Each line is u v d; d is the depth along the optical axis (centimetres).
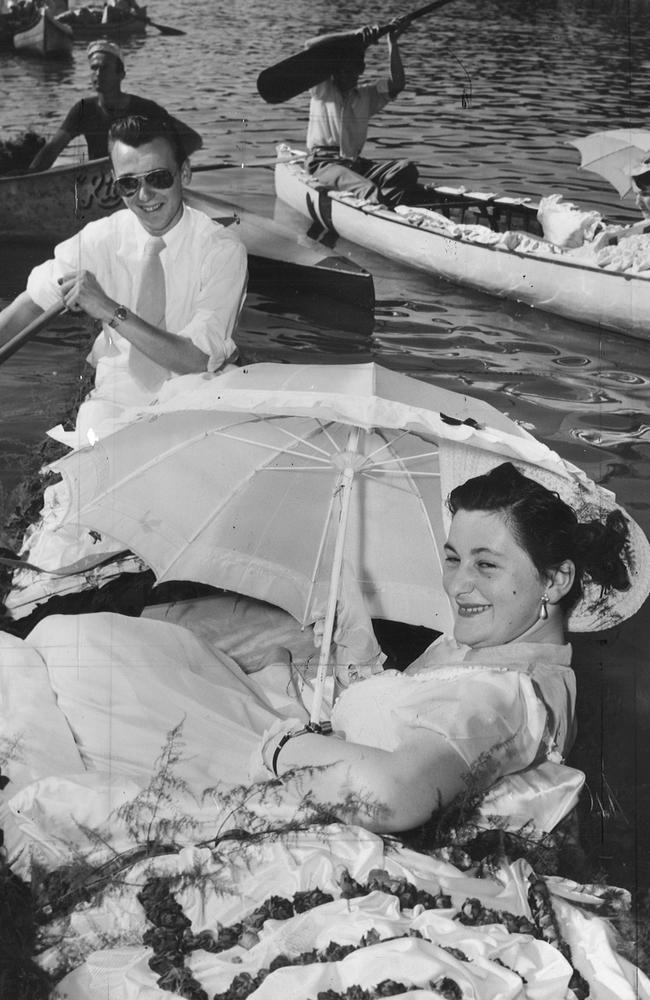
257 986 135
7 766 167
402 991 130
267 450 209
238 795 158
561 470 178
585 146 468
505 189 473
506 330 399
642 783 196
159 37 582
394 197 468
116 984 138
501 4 591
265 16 601
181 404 188
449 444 198
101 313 275
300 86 479
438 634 233
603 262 404
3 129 479
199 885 147
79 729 173
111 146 283
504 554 172
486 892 149
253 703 183
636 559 186
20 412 309
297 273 418
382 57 573
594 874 171
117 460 208
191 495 210
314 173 475
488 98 544
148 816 159
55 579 238
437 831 154
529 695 161
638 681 222
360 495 213
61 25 564
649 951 151
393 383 189
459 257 431
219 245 287
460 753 154
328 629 196
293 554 213
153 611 227
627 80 551
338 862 149
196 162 490
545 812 163
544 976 138
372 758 152
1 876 152
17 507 264
